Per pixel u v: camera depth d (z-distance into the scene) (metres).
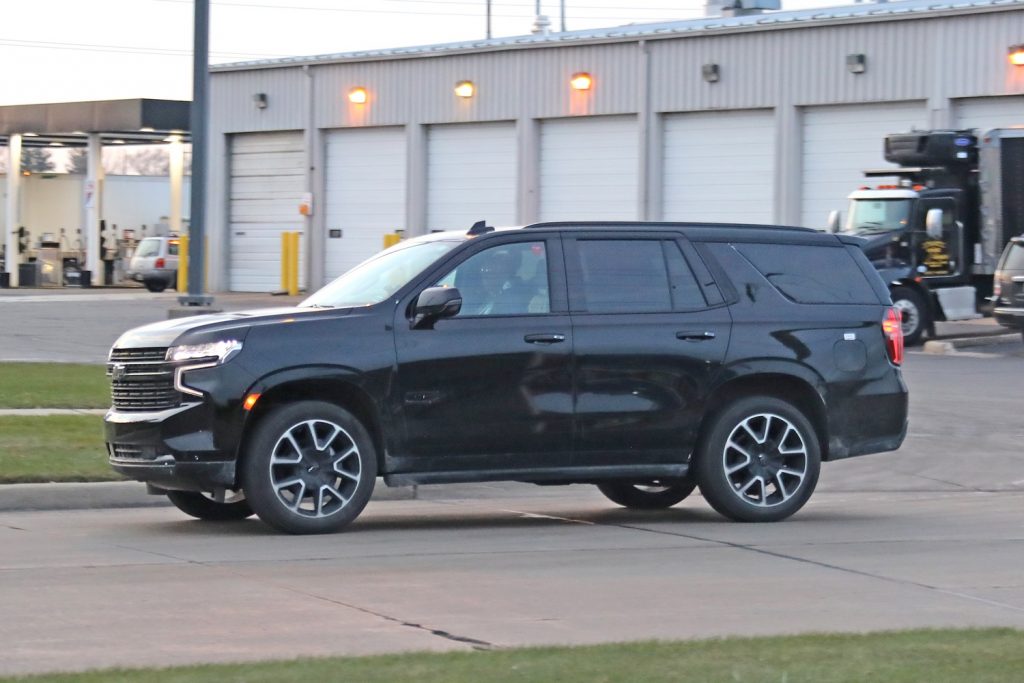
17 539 15.77
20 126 84.94
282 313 16.17
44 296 65.88
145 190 95.06
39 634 11.12
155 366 15.76
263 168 71.94
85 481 18.70
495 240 16.70
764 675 9.45
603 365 16.66
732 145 57.00
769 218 56.03
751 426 17.28
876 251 43.47
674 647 10.36
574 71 60.66
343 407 16.09
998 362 39.09
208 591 12.85
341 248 69.19
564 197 61.78
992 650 10.29
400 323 16.12
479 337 16.28
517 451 16.47
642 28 61.22
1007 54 49.75
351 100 67.94
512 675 9.40
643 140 58.84
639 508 19.12
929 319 43.75
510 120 63.03
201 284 28.55
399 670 9.55
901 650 10.28
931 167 46.00
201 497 17.33
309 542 15.65
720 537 16.34
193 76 28.77
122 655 10.45
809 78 54.38
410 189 66.25
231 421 15.52
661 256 17.20
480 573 13.91
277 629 11.36
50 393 27.11
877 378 17.77
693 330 17.00
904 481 21.48
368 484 16.08
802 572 14.16
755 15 60.88
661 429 16.89
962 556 15.16
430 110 65.31
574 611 12.17
